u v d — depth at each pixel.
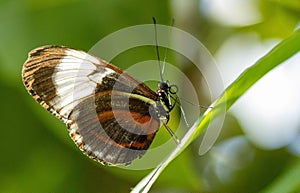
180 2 0.33
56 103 0.31
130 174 0.33
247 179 0.34
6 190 0.34
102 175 0.33
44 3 0.33
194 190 0.33
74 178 0.34
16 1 0.33
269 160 0.34
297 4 0.33
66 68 0.31
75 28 0.33
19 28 0.33
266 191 0.28
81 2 0.33
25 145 0.34
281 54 0.26
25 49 0.33
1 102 0.33
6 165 0.34
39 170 0.34
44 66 0.30
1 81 0.33
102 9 0.33
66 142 0.33
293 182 0.28
